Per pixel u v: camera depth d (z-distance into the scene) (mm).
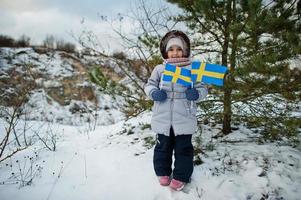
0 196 2844
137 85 3916
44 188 3002
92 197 2865
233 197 2803
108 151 3834
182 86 2893
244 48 3406
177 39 2926
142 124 4457
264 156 3340
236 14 3355
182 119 2861
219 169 3223
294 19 3211
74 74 15125
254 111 3471
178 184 2875
